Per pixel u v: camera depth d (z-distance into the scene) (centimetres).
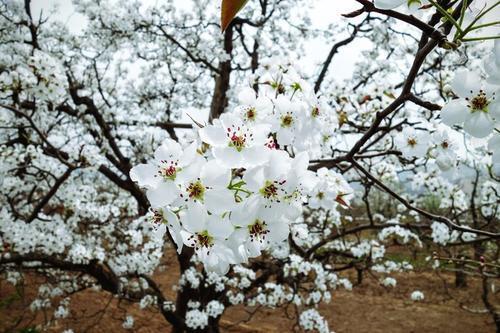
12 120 398
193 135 127
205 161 107
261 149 102
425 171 460
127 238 491
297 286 478
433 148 195
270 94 159
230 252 108
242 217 103
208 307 473
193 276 484
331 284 514
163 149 108
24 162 404
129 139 553
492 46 78
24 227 382
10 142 421
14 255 395
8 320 682
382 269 542
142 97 598
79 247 412
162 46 587
